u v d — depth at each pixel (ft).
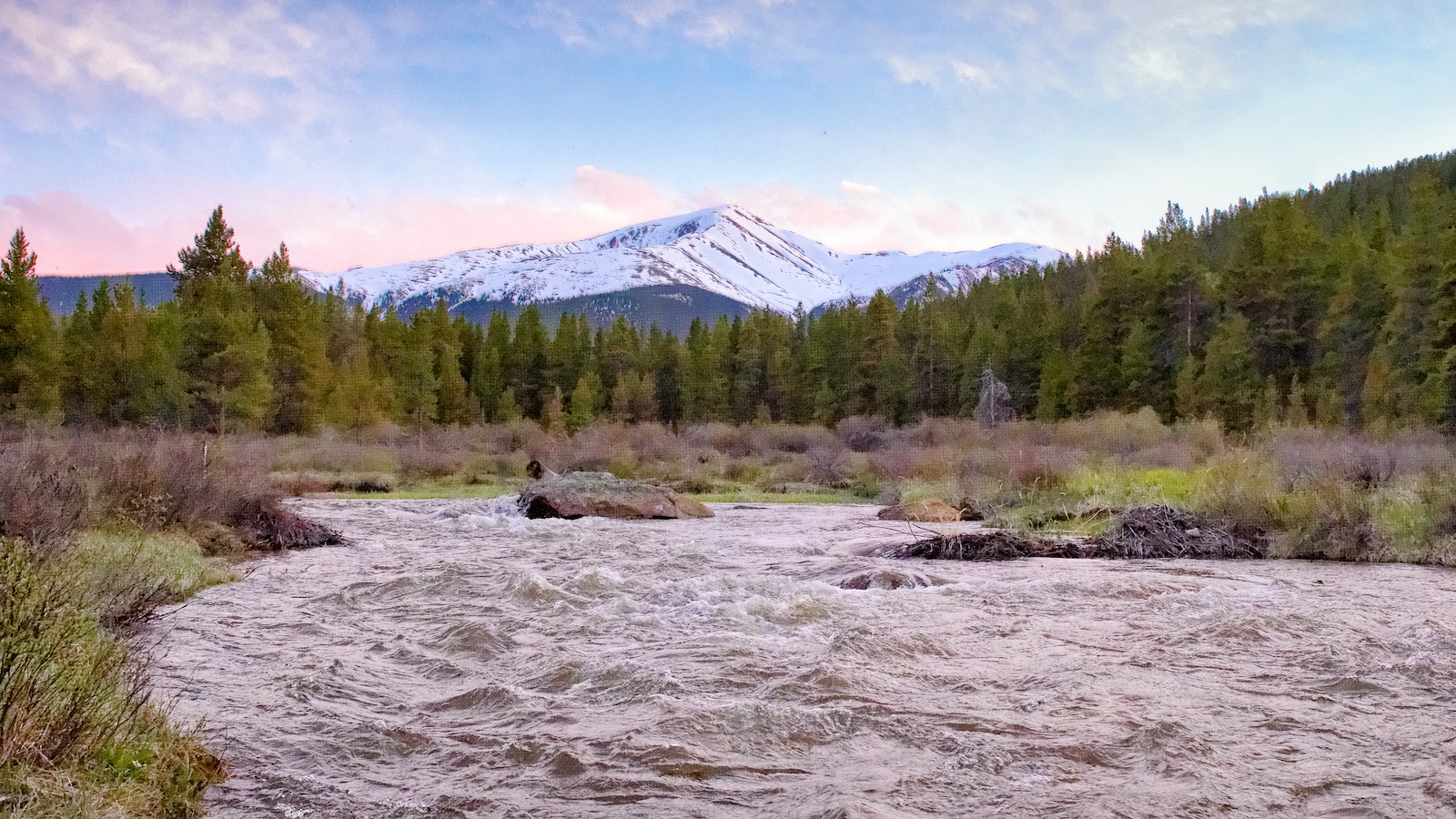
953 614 34.58
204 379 180.34
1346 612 34.35
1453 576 44.75
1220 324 207.72
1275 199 276.62
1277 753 19.62
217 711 22.59
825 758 19.74
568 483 79.36
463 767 19.24
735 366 322.55
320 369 213.46
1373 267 192.24
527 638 30.83
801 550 55.72
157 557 40.75
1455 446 107.34
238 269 242.78
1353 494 55.47
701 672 25.99
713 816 16.76
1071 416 213.25
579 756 19.47
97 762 16.78
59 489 44.06
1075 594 38.73
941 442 155.74
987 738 20.53
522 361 322.34
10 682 16.26
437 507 83.66
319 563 49.29
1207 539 54.44
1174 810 16.69
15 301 160.25
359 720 22.08
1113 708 22.70
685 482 125.18
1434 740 20.27
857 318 307.99
